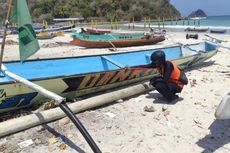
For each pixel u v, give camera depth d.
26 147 5.07
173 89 7.13
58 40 25.14
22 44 5.70
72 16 72.00
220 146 5.25
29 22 5.69
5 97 5.90
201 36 26.59
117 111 6.66
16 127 5.45
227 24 58.66
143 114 6.52
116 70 7.52
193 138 5.53
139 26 51.56
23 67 7.66
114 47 17.36
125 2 79.25
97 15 76.25
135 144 5.27
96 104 6.71
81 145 5.17
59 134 5.52
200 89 8.37
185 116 6.48
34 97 6.38
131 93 7.51
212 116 6.50
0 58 5.98
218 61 12.70
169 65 7.14
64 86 6.80
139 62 10.21
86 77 7.03
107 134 5.60
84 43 17.86
